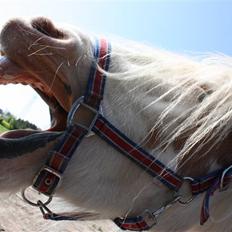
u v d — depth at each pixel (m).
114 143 0.46
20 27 0.42
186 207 0.50
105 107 0.45
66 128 0.45
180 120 0.47
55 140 0.45
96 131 0.45
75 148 0.45
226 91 0.48
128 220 0.50
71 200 0.47
